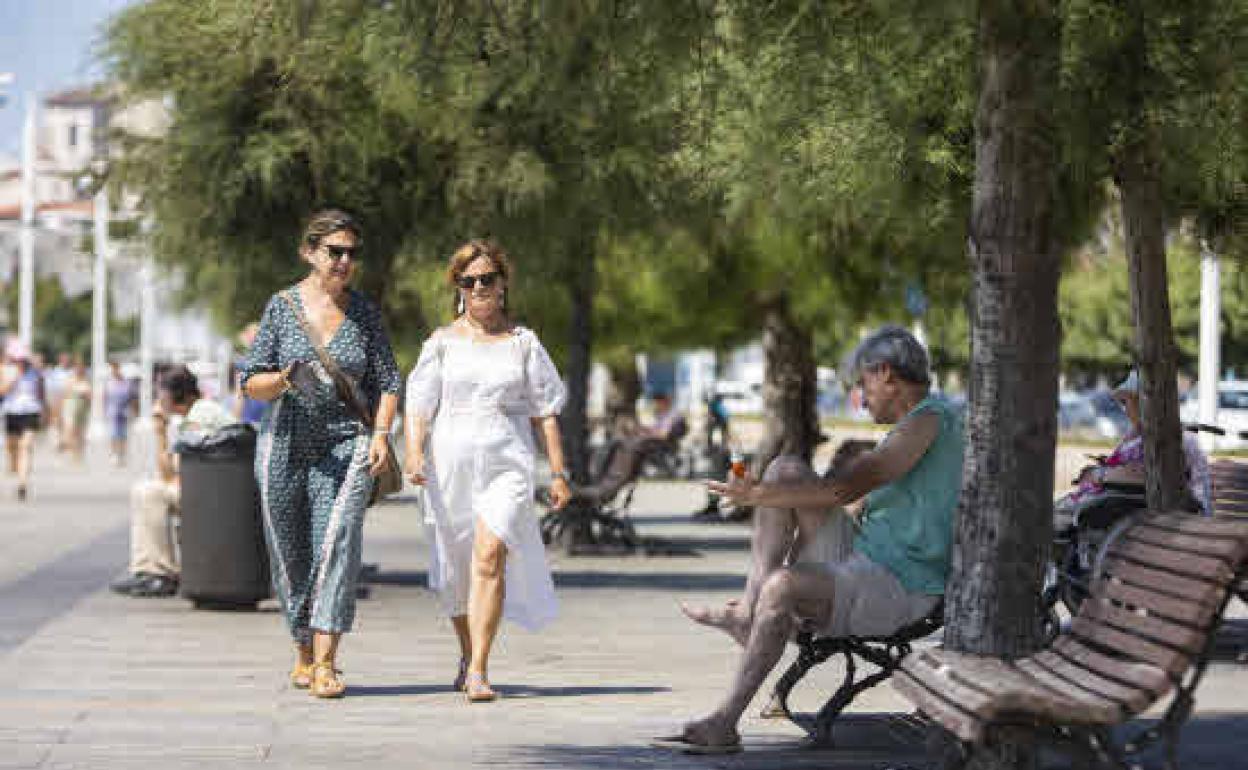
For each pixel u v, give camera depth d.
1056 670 15.02
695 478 89.38
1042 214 15.77
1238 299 131.75
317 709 21.23
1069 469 69.75
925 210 25.11
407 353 77.06
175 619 29.94
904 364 18.86
